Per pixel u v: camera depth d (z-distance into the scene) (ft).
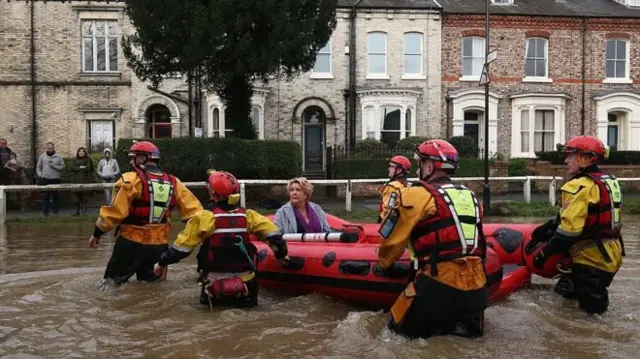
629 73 84.17
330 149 71.05
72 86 74.64
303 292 21.34
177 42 57.06
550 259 20.74
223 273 18.97
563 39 82.64
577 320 18.02
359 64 79.05
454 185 15.42
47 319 17.93
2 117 74.23
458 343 15.47
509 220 47.85
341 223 25.26
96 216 48.96
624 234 39.32
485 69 51.93
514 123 81.76
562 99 82.38
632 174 73.46
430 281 14.99
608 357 14.65
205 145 59.36
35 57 74.38
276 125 77.61
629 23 83.20
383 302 19.19
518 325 17.38
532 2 86.99
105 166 53.57
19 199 57.21
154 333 16.53
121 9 74.79
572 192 18.13
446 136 80.48
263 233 19.22
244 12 56.34
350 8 78.54
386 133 79.05
